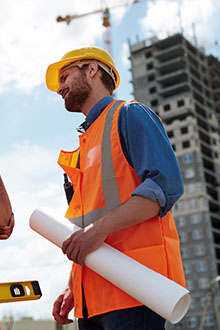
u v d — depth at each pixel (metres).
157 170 2.15
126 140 2.32
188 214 80.50
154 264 2.17
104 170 2.35
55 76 2.87
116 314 2.18
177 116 88.44
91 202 2.36
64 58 2.70
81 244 2.12
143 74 95.00
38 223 2.42
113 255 2.08
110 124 2.40
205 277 76.12
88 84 2.61
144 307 2.16
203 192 81.12
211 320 72.44
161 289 1.91
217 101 103.81
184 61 92.00
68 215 2.46
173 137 86.75
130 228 2.24
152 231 2.23
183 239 79.62
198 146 85.19
